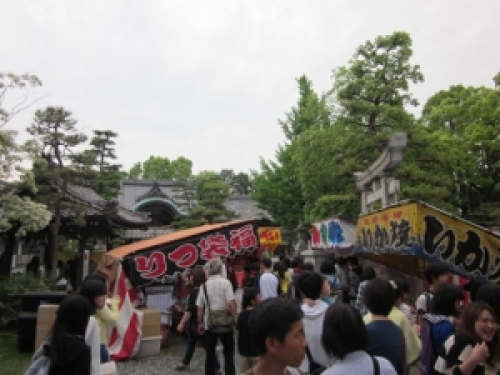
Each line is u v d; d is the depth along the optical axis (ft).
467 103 80.43
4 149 34.58
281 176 106.11
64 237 50.55
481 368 9.78
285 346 6.68
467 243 21.11
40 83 37.81
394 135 38.24
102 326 16.31
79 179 45.75
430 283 16.49
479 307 10.16
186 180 134.31
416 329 16.39
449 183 58.59
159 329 30.55
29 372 10.77
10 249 43.57
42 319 27.04
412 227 21.40
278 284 30.53
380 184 43.65
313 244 64.13
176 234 39.04
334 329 8.25
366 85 59.98
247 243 36.60
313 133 76.74
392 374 8.07
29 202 38.40
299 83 111.45
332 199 66.23
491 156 74.79
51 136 43.04
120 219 53.06
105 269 30.99
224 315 21.77
